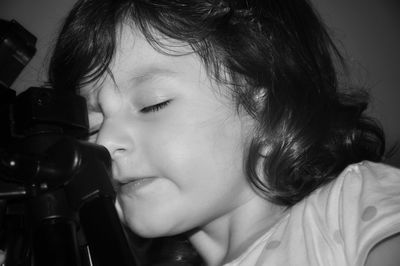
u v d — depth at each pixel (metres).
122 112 0.52
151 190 0.52
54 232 0.39
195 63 0.53
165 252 0.64
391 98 0.84
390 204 0.46
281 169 0.55
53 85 0.56
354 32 0.85
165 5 0.54
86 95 0.54
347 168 0.52
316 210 0.51
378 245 0.45
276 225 0.53
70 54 0.55
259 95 0.56
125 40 0.53
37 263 0.38
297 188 0.55
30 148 0.42
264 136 0.55
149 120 0.52
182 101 0.52
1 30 0.46
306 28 0.62
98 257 0.37
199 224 0.54
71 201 0.40
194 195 0.52
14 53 0.46
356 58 0.84
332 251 0.48
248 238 0.54
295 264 0.48
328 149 0.58
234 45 0.55
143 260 0.64
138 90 0.52
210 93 0.53
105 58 0.53
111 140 0.51
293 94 0.57
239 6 0.57
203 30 0.54
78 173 0.40
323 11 0.84
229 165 0.53
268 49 0.57
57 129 0.43
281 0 0.61
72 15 0.56
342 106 0.62
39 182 0.41
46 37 0.82
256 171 0.54
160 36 0.53
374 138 0.62
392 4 0.87
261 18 0.58
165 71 0.52
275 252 0.50
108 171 0.41
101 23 0.54
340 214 0.48
